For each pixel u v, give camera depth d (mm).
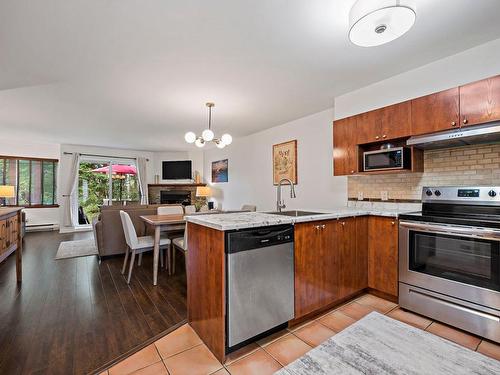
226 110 3820
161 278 3139
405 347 1653
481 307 1801
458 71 2256
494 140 2107
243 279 1638
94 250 4551
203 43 2051
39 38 1929
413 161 2461
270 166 4918
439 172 2498
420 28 1890
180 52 2186
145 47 2094
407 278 2211
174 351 1715
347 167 2924
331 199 3691
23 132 5305
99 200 7215
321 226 2123
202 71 2553
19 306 2361
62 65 2383
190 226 2027
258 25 1824
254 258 1688
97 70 2508
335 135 3057
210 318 1719
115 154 7336
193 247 1975
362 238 2502
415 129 2342
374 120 2662
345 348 1649
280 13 1695
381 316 2080
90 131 5199
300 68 2506
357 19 1402
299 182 4254
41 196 6652
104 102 3455
